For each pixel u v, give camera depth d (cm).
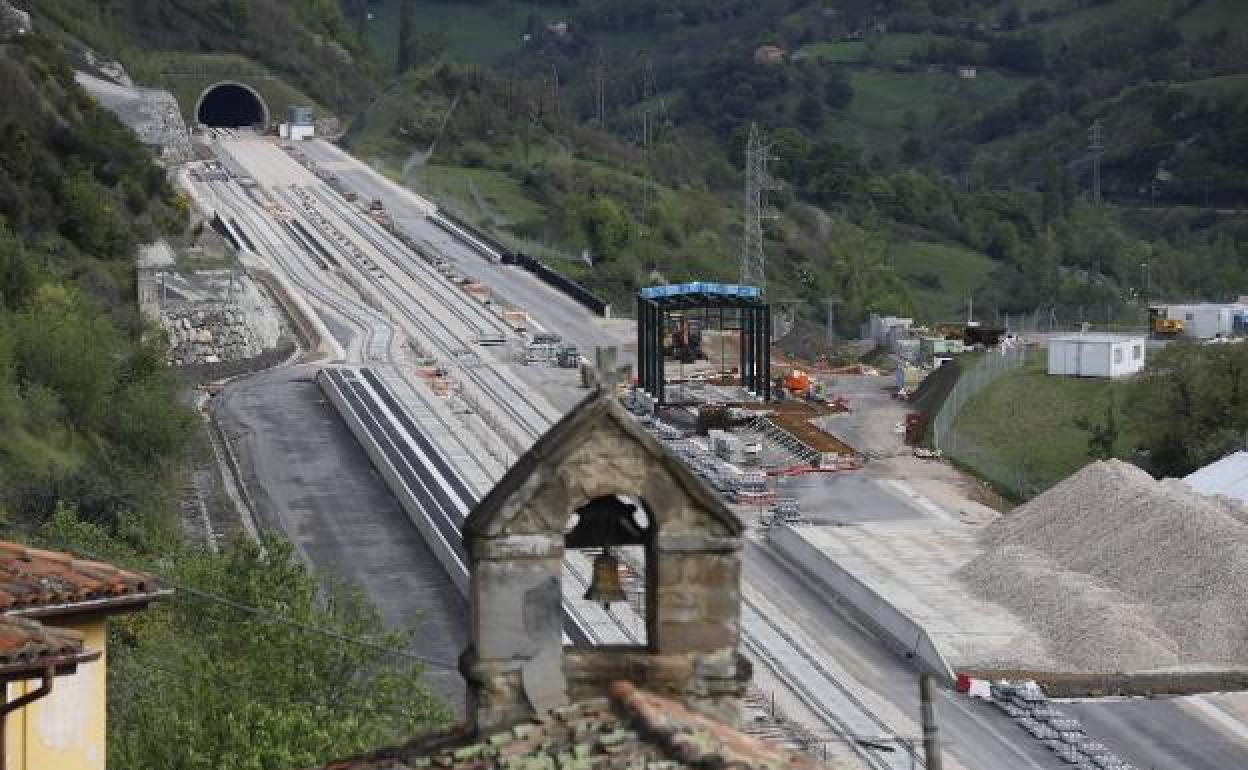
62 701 8588
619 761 5494
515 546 5738
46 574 8638
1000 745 18838
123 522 18575
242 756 9981
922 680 6344
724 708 5881
